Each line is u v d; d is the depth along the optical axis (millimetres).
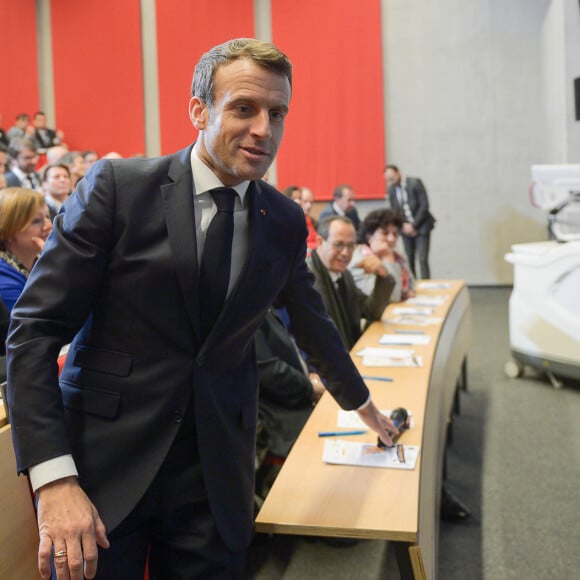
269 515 1550
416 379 2508
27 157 5422
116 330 1181
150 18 8977
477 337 5953
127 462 1187
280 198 1353
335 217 3211
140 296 1161
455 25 8375
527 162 8375
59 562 1015
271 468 2545
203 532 1265
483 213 8562
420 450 1869
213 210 1218
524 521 2773
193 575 1266
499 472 3242
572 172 4398
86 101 9164
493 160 8461
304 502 1604
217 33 8805
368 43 8500
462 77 8422
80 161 6012
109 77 9094
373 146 8602
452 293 4480
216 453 1252
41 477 1046
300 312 1503
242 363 1337
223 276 1204
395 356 2824
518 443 3582
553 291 4309
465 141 8500
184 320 1187
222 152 1130
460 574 2416
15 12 9164
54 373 1107
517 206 8461
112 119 9133
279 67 1118
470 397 4355
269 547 2584
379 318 3641
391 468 1771
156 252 1154
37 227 2570
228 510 1275
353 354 2887
